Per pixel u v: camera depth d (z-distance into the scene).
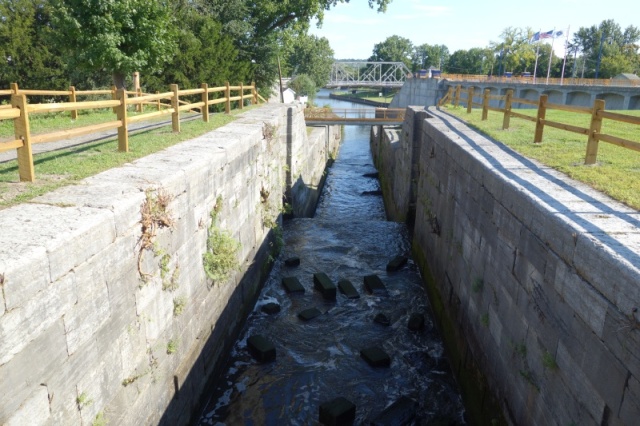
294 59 61.91
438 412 8.93
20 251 4.23
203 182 8.47
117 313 5.71
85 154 8.46
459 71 99.81
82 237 4.90
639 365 4.03
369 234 17.92
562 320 5.42
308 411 8.91
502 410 7.31
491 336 7.93
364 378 9.83
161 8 17.20
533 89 40.84
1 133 11.92
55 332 4.57
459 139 11.24
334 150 41.69
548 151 9.34
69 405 4.85
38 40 22.86
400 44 127.75
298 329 11.55
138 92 18.52
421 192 15.59
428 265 13.62
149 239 6.35
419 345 11.05
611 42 93.12
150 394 6.68
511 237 7.04
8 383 3.99
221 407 8.98
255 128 12.86
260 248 13.35
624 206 5.91
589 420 4.85
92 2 15.73
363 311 12.47
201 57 24.33
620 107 35.12
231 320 10.49
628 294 4.16
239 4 28.41
